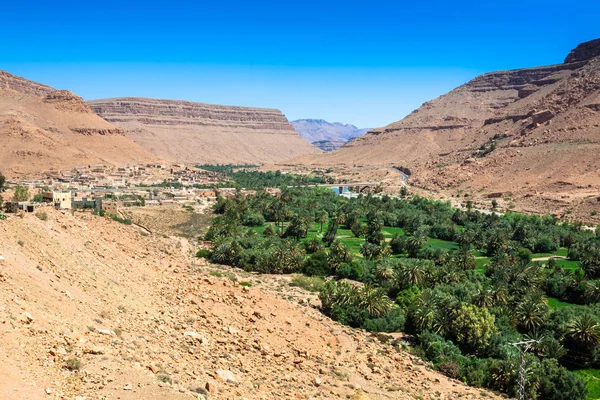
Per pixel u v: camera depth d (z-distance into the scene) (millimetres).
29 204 86875
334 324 75375
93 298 49688
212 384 35500
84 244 73250
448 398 54844
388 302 86062
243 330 56594
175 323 51906
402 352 70000
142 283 65062
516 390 61469
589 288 103500
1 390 26938
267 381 42469
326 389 45750
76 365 32219
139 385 32094
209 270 103125
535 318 83125
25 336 33750
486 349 73438
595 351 75500
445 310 78000
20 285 42594
